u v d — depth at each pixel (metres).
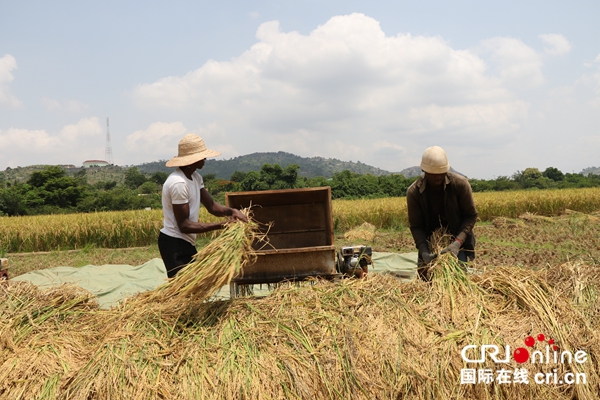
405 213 15.14
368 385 2.51
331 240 4.45
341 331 2.72
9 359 2.66
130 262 9.86
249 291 4.27
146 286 6.84
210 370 2.54
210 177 77.31
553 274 3.41
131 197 48.38
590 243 9.74
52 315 3.07
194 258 3.34
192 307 3.01
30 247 12.52
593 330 2.88
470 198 4.07
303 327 2.76
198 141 3.94
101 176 166.00
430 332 2.79
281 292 3.16
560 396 2.67
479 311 2.93
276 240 5.07
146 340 2.71
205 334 2.77
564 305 3.01
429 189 4.12
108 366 2.53
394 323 2.80
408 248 10.37
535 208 17.33
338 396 2.47
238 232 3.17
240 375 2.49
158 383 2.46
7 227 12.73
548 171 68.56
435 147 3.94
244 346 2.65
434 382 2.55
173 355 2.63
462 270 3.25
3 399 2.45
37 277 7.62
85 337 2.88
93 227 12.90
